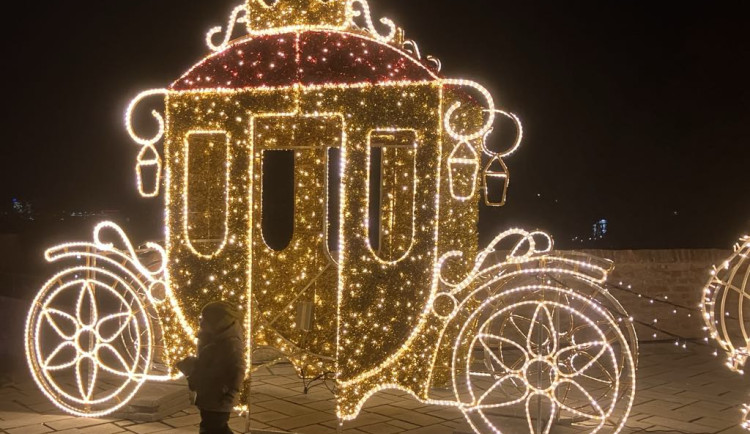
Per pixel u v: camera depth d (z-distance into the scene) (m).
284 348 7.27
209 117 6.04
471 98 6.78
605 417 5.31
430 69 6.14
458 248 6.80
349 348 5.70
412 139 7.27
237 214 6.00
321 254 7.46
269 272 7.46
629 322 5.80
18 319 9.03
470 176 6.91
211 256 6.08
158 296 8.09
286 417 6.28
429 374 5.69
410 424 6.06
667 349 9.44
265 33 6.05
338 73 5.75
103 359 8.09
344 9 5.88
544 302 5.45
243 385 5.82
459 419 6.19
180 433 5.77
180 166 6.16
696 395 7.18
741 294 5.57
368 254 5.70
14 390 7.09
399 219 7.40
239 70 5.99
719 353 9.25
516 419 5.88
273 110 5.86
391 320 5.68
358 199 5.70
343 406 5.68
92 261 6.45
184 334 6.17
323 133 7.39
